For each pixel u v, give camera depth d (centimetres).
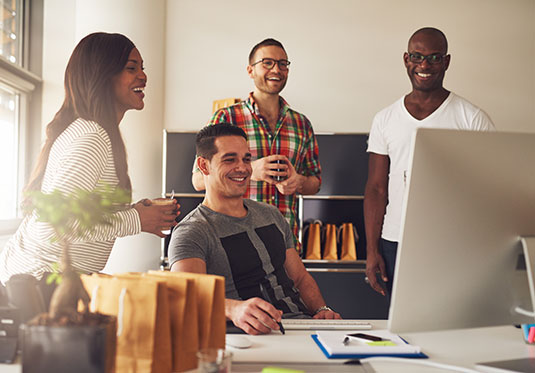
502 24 404
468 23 404
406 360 105
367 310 353
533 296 105
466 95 404
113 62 158
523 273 105
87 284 93
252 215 176
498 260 103
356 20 403
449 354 112
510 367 99
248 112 291
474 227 100
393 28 403
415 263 98
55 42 377
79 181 140
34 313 98
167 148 362
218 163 169
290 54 402
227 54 403
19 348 100
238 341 116
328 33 403
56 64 377
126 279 90
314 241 353
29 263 140
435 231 98
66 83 157
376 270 279
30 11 374
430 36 256
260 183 283
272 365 103
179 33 402
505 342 123
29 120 372
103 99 156
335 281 355
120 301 89
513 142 100
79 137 145
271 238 176
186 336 93
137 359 88
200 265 158
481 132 98
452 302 102
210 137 172
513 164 100
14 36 354
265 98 294
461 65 404
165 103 401
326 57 403
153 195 383
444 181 96
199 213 171
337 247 362
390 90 403
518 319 107
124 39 164
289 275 186
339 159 361
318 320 143
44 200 81
